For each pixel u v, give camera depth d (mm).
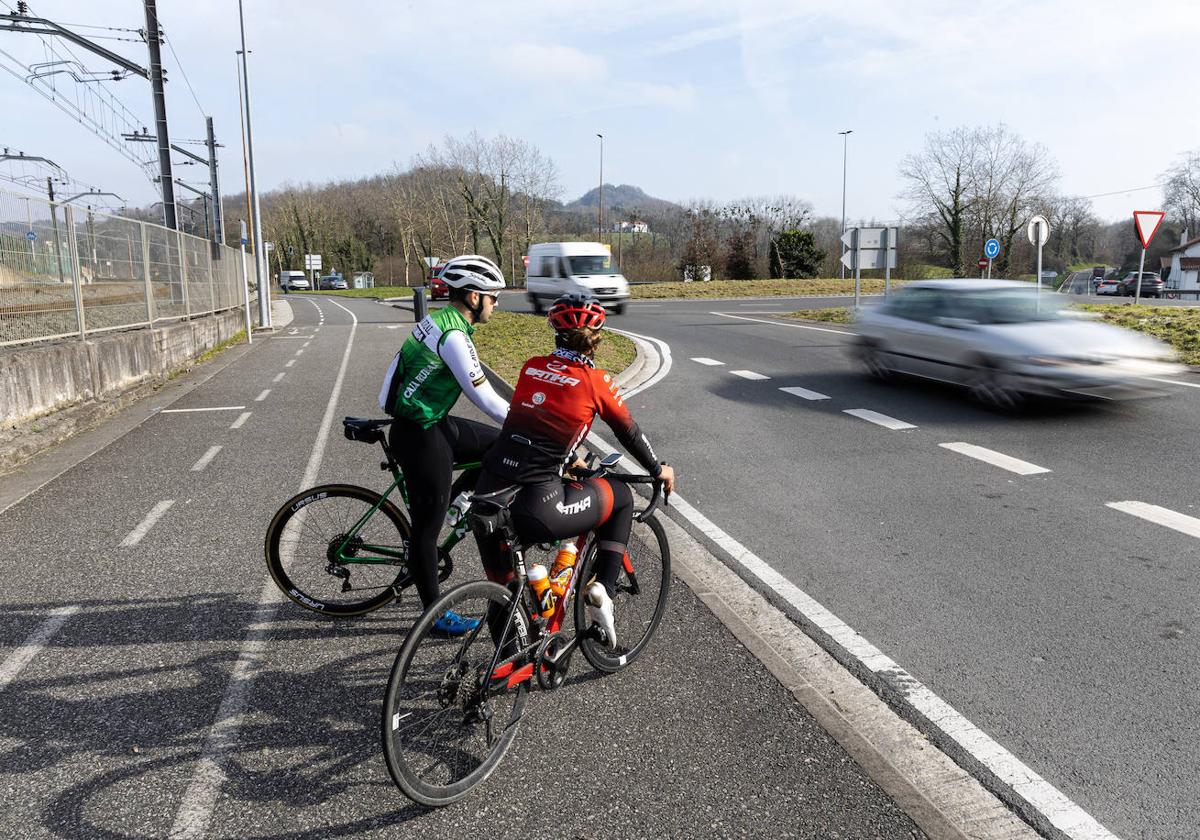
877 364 11430
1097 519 5438
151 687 3379
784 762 2830
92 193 32344
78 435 8570
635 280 66875
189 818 2574
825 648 3738
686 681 3412
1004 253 65000
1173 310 18344
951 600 4230
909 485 6367
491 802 2650
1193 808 2572
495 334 18500
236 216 105312
